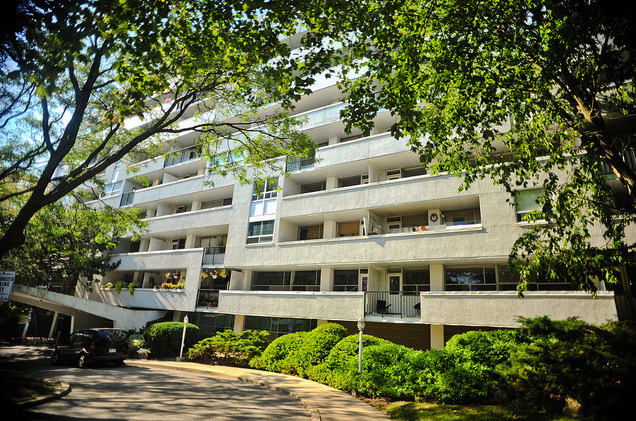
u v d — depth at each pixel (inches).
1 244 322.3
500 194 584.4
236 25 319.6
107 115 345.4
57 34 260.7
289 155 562.6
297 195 802.8
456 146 395.9
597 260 297.9
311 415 341.1
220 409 352.5
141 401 366.9
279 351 643.5
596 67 321.4
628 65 279.6
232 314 861.8
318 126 823.7
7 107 390.3
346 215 759.7
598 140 307.6
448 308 564.7
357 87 349.7
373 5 354.3
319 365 549.3
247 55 347.9
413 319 593.9
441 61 326.0
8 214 669.9
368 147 745.0
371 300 693.9
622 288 513.0
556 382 292.5
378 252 668.1
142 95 321.7
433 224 690.2
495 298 537.0
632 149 520.7
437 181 648.4
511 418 285.3
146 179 712.4
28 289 840.3
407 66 322.7
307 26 329.4
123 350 642.8
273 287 855.7
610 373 273.7
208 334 892.0
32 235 695.7
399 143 708.0
